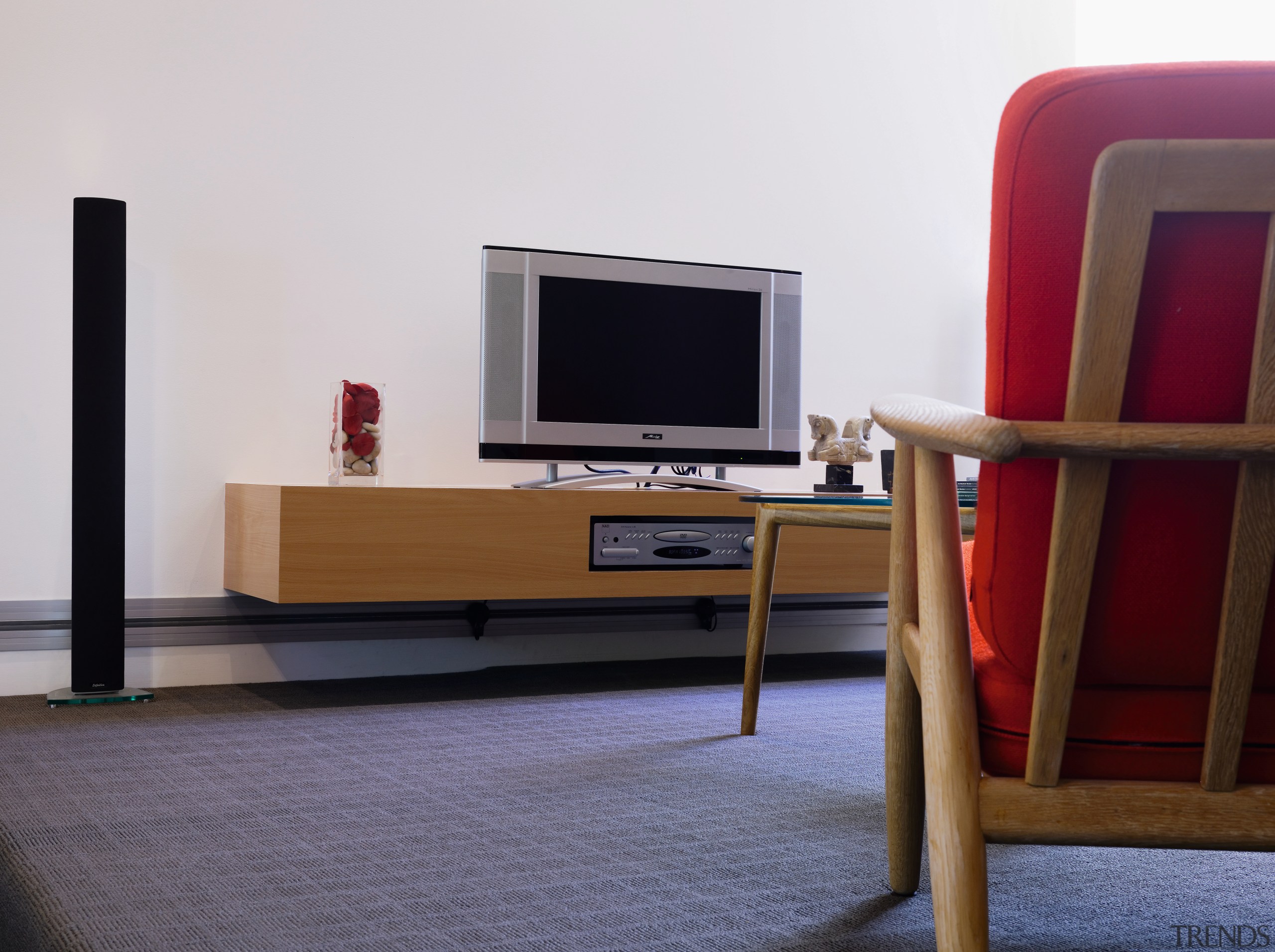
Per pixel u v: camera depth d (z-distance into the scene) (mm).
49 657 2787
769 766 2064
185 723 2412
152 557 2916
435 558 2709
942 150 4082
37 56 2785
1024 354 836
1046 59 4316
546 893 1346
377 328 3160
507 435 3002
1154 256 786
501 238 3320
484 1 3299
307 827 1615
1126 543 830
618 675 3217
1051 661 833
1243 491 795
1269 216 773
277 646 3053
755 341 3281
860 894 1356
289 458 3057
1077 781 868
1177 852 1590
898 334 3994
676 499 2986
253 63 3016
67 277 2809
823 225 3850
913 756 1313
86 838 1547
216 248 2977
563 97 3410
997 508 864
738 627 3697
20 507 2760
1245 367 796
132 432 2889
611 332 3117
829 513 2188
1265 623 839
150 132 2902
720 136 3664
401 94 3189
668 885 1383
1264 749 865
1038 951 1191
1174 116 775
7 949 1402
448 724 2449
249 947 1156
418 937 1193
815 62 3832
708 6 3643
